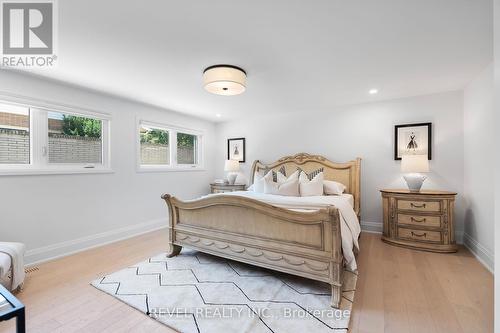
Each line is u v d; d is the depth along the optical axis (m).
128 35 1.85
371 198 3.81
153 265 2.53
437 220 2.95
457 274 2.31
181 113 4.57
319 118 4.23
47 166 2.82
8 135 2.54
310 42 1.97
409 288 2.05
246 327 1.55
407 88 3.16
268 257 2.12
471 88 2.91
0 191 2.42
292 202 2.64
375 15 1.62
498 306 1.00
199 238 2.57
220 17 1.64
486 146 2.54
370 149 3.81
